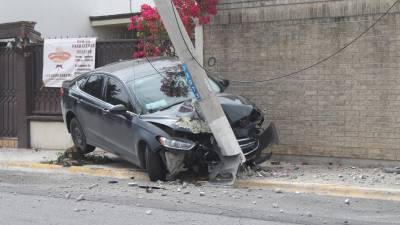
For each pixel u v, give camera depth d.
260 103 11.08
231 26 11.24
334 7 10.30
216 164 9.16
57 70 13.00
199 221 6.97
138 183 9.30
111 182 9.53
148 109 9.43
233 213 7.33
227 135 8.91
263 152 11.06
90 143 10.84
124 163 10.98
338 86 10.41
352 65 10.27
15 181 9.91
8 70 13.61
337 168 10.14
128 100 9.67
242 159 8.98
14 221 7.12
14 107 13.61
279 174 9.57
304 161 10.78
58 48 12.98
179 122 8.91
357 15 10.14
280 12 10.77
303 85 10.70
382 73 10.04
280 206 7.71
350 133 10.38
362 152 10.30
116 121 9.80
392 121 10.03
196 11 10.98
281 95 10.91
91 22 19.06
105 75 10.44
